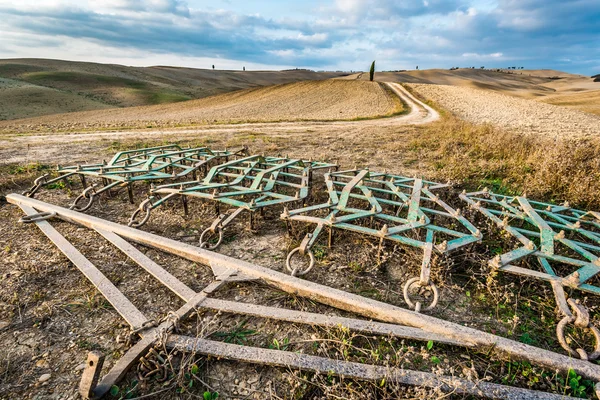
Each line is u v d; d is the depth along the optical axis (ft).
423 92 176.04
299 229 16.14
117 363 8.14
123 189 22.35
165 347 8.50
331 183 18.83
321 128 65.10
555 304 11.00
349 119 91.71
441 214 15.24
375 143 42.45
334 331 9.45
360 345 9.22
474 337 8.77
